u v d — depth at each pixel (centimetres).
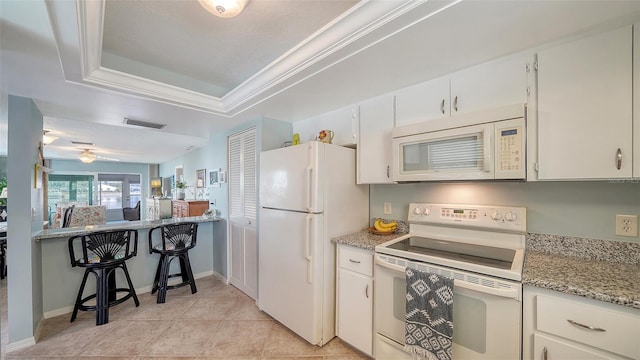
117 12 146
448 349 136
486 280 129
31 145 208
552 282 114
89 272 249
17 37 127
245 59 201
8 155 197
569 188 153
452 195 198
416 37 132
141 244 310
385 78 180
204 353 198
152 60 201
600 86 123
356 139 227
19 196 201
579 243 150
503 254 154
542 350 116
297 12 148
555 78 134
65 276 257
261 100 224
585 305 108
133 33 166
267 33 168
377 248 176
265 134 275
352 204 231
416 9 112
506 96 149
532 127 140
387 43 138
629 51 117
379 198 242
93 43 147
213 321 245
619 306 102
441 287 141
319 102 228
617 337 102
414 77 178
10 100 199
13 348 198
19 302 201
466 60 155
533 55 142
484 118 147
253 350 202
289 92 205
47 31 123
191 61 203
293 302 218
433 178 168
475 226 179
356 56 151
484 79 157
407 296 152
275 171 241
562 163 131
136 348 204
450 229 193
